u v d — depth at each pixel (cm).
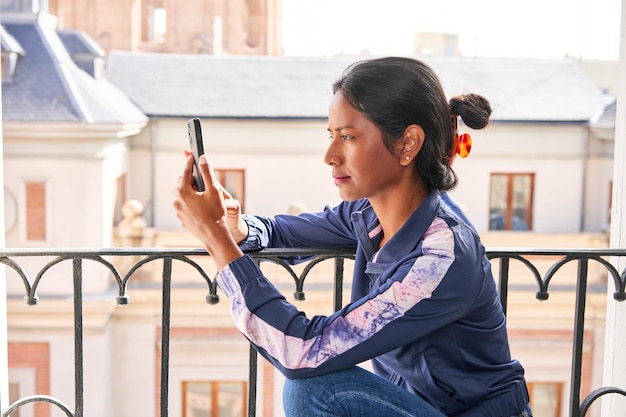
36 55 1480
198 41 2862
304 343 114
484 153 1586
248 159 1552
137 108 1638
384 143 117
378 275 126
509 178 1599
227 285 119
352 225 144
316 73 1795
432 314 114
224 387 1328
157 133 1578
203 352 1318
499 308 125
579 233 1540
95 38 2758
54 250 145
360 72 117
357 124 117
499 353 124
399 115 116
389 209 125
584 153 1589
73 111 1343
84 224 1303
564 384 1349
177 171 1583
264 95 1714
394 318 114
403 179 122
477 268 118
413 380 124
